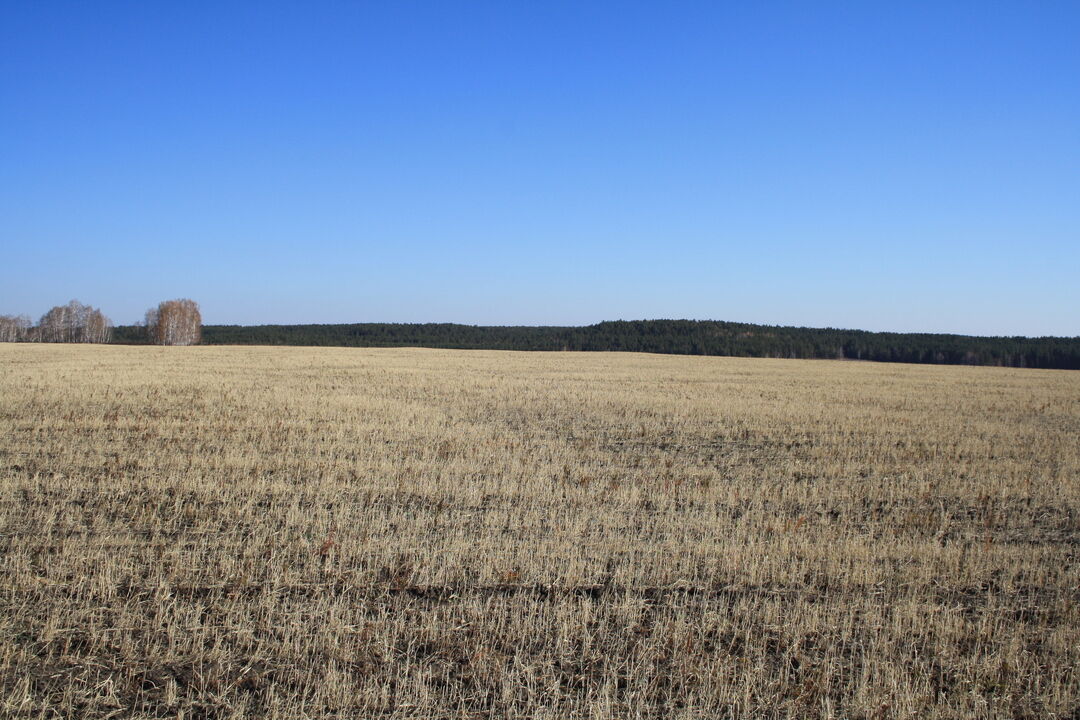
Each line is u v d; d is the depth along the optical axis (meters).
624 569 8.13
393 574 7.84
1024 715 5.51
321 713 5.23
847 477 14.33
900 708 5.43
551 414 23.64
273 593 7.14
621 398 28.78
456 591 7.49
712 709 5.45
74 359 48.00
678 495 12.16
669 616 6.95
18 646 6.02
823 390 35.09
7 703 5.18
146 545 8.63
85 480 12.02
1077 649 6.41
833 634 6.61
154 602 6.90
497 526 9.91
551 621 6.74
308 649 6.08
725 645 6.41
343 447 15.99
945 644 6.41
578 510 10.93
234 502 10.84
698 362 63.00
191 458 13.98
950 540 9.91
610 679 5.79
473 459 15.01
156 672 5.73
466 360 57.66
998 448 18.28
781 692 5.62
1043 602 7.66
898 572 8.30
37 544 8.50
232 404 23.23
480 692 5.55
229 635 6.30
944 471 15.02
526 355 71.31
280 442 16.41
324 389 29.59
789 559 8.63
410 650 6.15
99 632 6.29
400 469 13.66
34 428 17.52
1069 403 31.62
